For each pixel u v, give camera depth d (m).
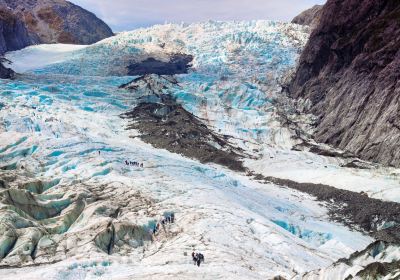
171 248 45.03
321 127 121.94
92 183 63.25
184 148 101.56
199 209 56.56
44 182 61.62
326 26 142.50
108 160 72.00
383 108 107.44
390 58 113.81
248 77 155.62
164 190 63.50
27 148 73.19
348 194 79.38
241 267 39.16
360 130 109.94
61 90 126.56
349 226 69.38
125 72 170.12
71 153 73.31
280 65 164.25
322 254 51.88
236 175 90.44
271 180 89.62
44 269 37.41
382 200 75.31
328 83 133.75
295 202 77.12
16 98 105.69
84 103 119.88
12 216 48.38
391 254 28.61
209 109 129.50
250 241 48.62
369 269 24.28
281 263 44.66
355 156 104.00
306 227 64.44
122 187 62.06
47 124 90.19
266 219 60.00
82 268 38.00
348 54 130.25
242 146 110.31
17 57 189.25
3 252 44.00
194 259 40.00
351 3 139.38
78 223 52.53
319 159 103.56
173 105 126.56
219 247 44.72
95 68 173.12
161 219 52.41
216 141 109.06
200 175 76.69
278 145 113.75
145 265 40.16
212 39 195.50
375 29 124.88
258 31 192.75
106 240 46.81
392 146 98.75
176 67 174.50
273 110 130.62
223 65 168.38
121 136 102.69
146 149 92.94
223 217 54.53
